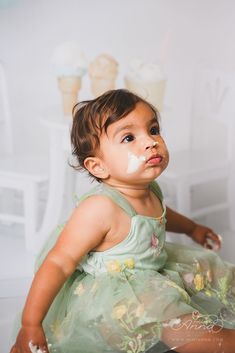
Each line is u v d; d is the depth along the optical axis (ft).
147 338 3.00
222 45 5.03
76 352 3.11
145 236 3.30
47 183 4.92
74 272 3.43
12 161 4.72
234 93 4.99
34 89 4.69
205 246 4.19
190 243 5.08
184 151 5.19
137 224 3.26
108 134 3.25
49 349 3.14
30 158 4.78
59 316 3.32
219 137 5.21
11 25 4.50
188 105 5.10
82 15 4.68
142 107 3.32
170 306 3.02
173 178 4.84
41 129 4.77
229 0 4.94
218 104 5.10
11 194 4.88
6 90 4.63
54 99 4.75
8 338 3.73
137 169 3.22
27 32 4.56
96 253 3.31
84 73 4.59
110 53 4.83
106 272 3.27
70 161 4.54
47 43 4.63
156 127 3.36
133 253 3.29
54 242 3.51
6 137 4.75
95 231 3.20
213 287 3.58
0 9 4.43
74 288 3.32
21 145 4.79
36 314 2.98
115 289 3.14
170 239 5.06
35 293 3.03
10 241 4.69
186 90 5.06
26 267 4.40
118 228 3.25
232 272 3.69
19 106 4.70
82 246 3.18
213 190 5.34
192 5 4.91
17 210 4.91
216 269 3.67
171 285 3.16
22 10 4.50
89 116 3.32
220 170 5.06
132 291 3.10
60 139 4.45
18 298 4.17
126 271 3.26
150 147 3.23
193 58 5.02
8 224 4.86
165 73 4.97
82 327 3.12
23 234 4.79
